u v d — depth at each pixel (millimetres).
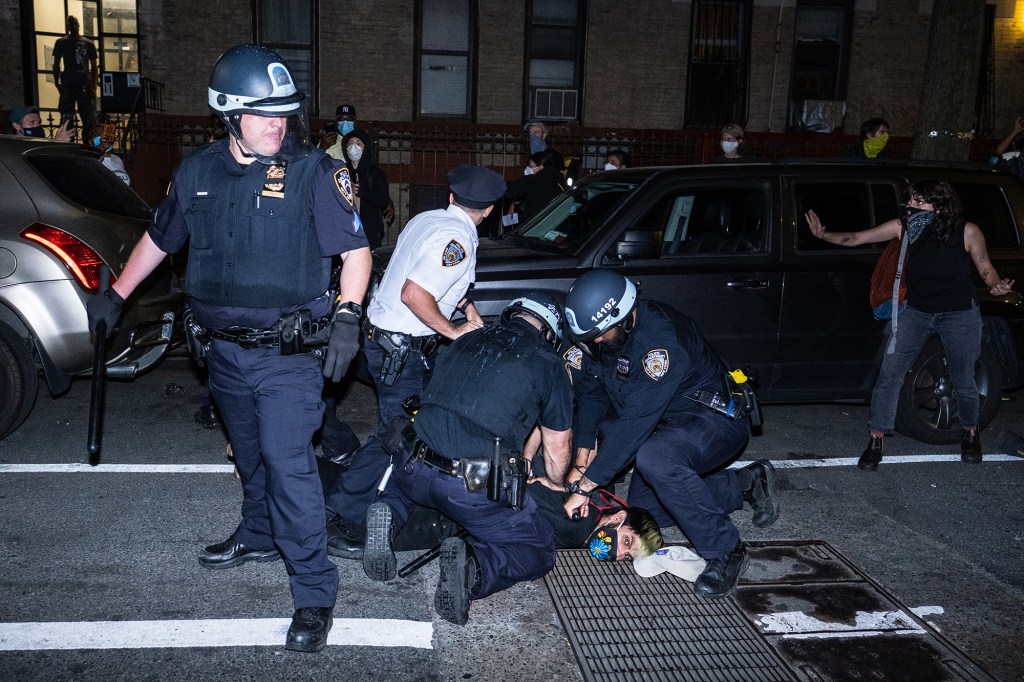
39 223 4867
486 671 3092
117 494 4516
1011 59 13891
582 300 3432
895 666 3199
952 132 8328
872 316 5578
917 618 3549
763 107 13672
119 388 6449
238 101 2896
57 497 4445
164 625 3295
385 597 3590
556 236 5766
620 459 3621
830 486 5023
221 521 4238
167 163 11875
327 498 3957
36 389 5168
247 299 3080
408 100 12984
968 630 3486
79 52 11992
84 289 4879
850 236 5371
